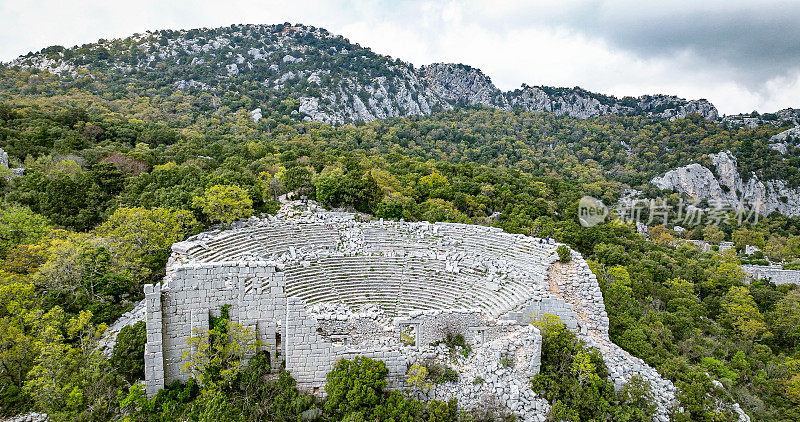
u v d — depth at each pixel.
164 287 35.69
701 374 41.47
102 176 73.56
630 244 92.00
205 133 148.12
